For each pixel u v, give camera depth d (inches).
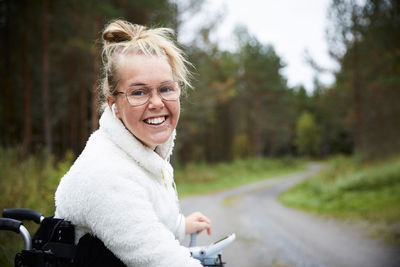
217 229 267.7
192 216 61.7
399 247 199.3
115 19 48.9
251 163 1445.6
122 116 41.9
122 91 41.3
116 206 35.8
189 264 36.4
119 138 40.3
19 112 693.3
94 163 37.7
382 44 559.2
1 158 203.0
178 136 801.6
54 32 594.9
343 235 245.6
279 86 1686.8
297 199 537.3
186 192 658.2
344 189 475.2
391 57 563.8
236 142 1747.0
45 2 550.6
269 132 2068.2
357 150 749.3
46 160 240.8
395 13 533.3
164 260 35.2
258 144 1729.8
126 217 35.6
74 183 38.0
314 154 3036.4
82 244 38.7
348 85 757.9
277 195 684.7
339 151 2773.1
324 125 2876.5
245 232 259.3
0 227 45.6
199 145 1327.5
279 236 246.5
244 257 187.9
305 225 298.8
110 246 36.1
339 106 869.8
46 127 566.9
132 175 38.4
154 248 35.4
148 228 36.0
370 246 207.0
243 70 1643.7
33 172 199.5
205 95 806.5
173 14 595.2
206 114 877.2
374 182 458.9
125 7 555.5
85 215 36.8
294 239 236.1
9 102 650.8
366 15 590.2
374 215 304.5
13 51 640.4
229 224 295.7
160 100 41.7
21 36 614.9
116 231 35.4
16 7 581.6
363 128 743.7
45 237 41.9
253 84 1636.3
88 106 734.5
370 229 256.1
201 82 767.7
